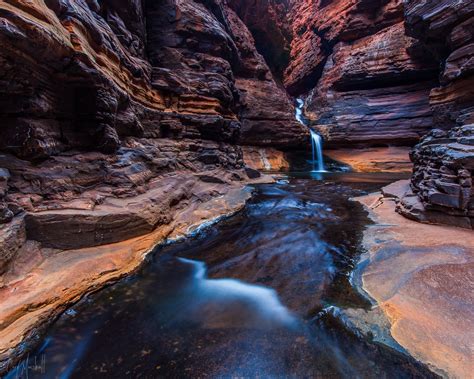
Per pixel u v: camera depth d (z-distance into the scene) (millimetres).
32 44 4477
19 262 4203
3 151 4973
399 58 24172
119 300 4293
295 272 5160
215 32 15406
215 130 14102
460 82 16156
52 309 3723
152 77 12234
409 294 3861
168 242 6703
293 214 9594
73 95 6562
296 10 38344
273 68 38188
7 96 4895
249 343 3297
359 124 26266
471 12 14375
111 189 6762
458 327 3139
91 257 5035
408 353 2898
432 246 5414
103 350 3242
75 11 5828
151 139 10656
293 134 25969
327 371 2840
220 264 5652
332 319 3609
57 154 6023
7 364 2904
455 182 6668
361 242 6398
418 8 16328
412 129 24125
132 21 11117
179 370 2939
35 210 4875
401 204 8453
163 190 8195
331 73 29250
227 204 10008
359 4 27000
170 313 3959
